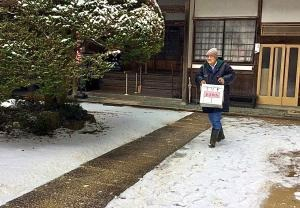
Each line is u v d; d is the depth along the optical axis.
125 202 4.55
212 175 5.54
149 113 10.70
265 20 11.73
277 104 11.84
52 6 6.07
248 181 5.33
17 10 6.01
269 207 4.53
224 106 7.05
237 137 7.99
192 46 12.54
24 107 7.95
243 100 12.15
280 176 5.58
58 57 5.84
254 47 11.88
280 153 6.82
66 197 4.64
